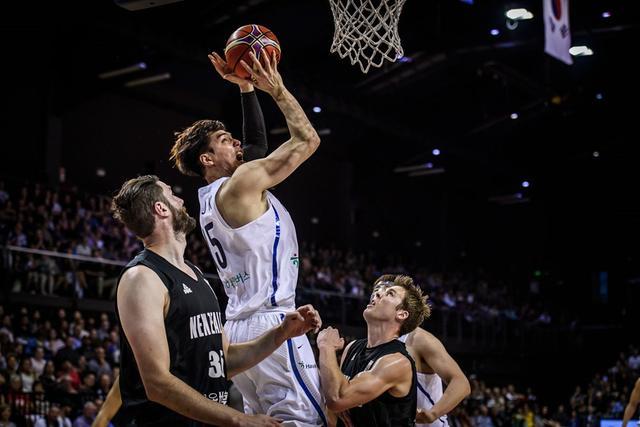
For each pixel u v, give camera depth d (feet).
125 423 9.71
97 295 50.21
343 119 75.66
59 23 53.72
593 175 91.97
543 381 82.12
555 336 84.17
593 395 68.59
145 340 9.22
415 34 63.72
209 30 58.29
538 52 67.97
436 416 14.71
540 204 95.66
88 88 61.67
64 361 38.45
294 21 60.39
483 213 96.94
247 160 12.88
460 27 63.57
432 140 78.38
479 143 84.28
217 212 12.10
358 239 83.87
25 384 36.70
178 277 9.98
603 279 92.02
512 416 63.16
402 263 86.17
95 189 64.49
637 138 82.99
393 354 13.20
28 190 55.21
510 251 96.99
